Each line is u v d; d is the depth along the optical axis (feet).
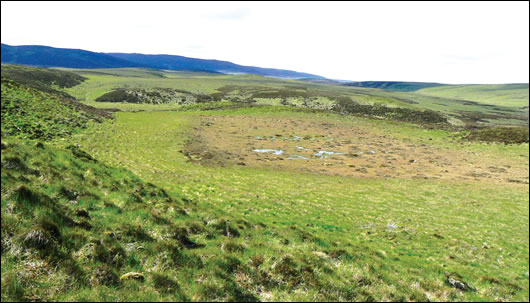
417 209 102.37
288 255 43.04
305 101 572.92
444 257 69.72
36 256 28.12
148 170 121.49
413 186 129.49
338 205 101.50
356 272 44.88
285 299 33.83
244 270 37.70
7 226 30.12
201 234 49.85
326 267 44.04
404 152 201.77
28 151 65.05
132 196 61.21
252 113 348.79
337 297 36.32
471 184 134.31
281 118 324.19
